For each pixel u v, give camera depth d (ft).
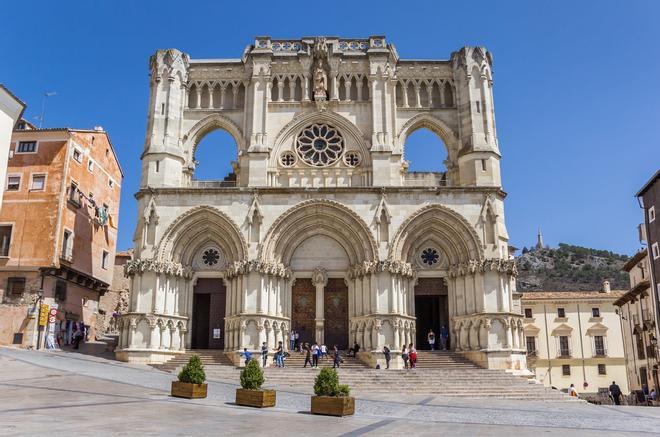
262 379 79.30
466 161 159.12
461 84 166.71
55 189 167.63
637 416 87.25
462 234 150.82
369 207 151.23
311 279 155.43
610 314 279.49
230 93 170.71
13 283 160.66
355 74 168.66
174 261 150.82
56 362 119.24
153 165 156.56
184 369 83.10
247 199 151.84
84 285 183.83
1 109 120.98
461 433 60.03
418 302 172.45
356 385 114.62
